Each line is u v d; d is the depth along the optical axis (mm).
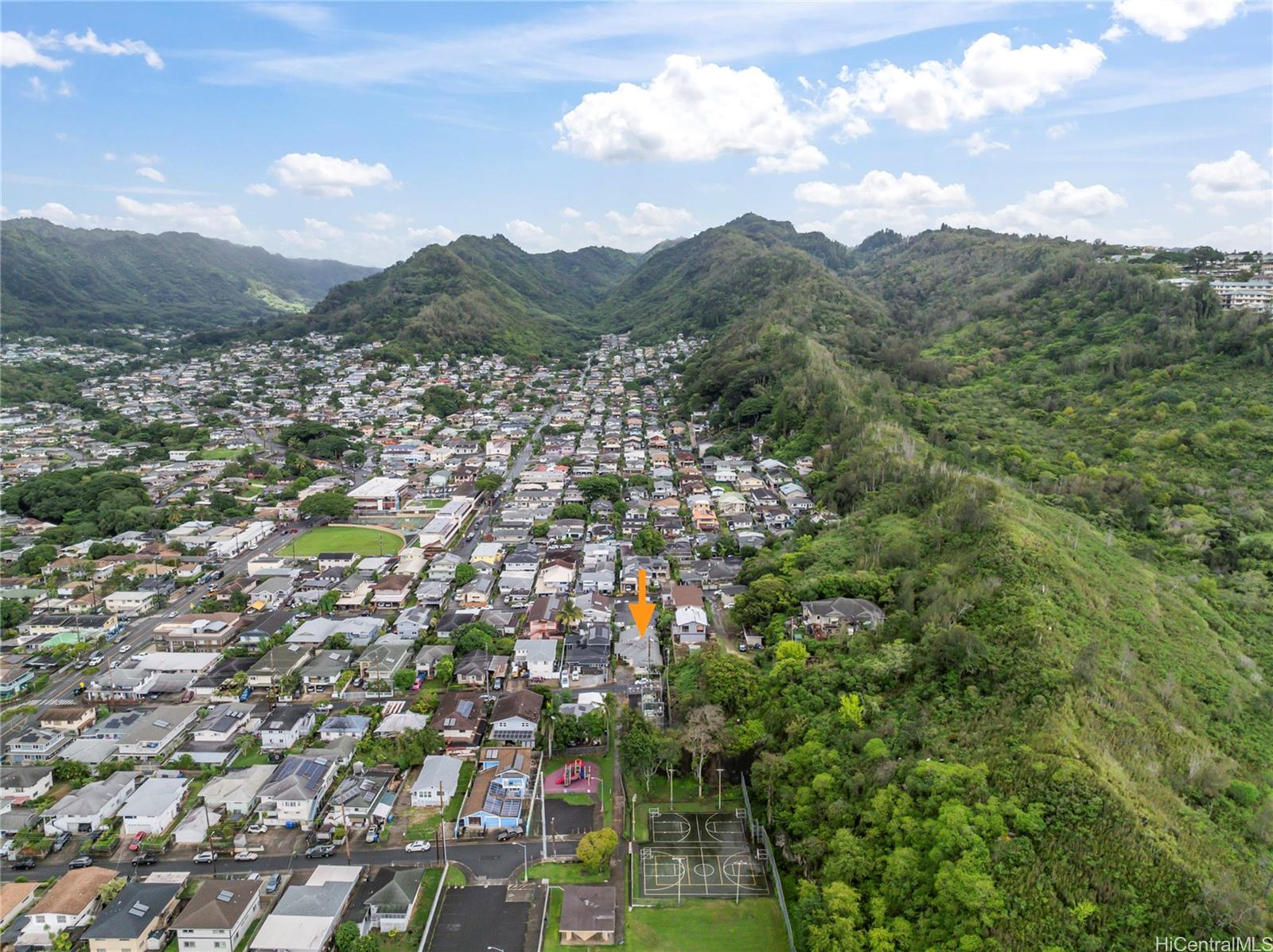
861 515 146500
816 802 77938
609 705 100812
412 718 98312
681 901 73062
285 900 69562
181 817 83312
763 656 106938
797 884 74250
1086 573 104500
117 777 87250
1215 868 62688
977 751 75625
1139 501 143000
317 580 146625
